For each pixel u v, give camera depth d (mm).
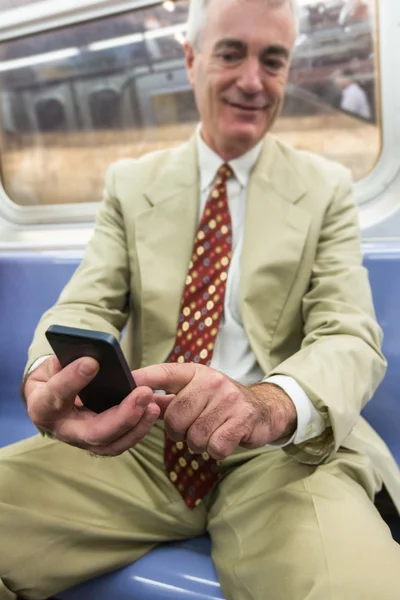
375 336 1093
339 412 916
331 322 1079
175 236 1241
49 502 1025
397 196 1750
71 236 2158
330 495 930
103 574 1020
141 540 1043
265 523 944
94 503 1060
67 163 2213
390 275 1543
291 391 916
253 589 862
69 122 2191
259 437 833
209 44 1202
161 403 868
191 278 1199
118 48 2049
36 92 2211
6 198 2299
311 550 834
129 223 1288
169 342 1179
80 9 2014
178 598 939
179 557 1032
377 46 1733
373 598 749
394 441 1494
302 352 1021
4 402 1968
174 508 1093
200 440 814
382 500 1267
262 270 1165
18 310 1936
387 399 1508
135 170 1366
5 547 969
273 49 1172
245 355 1186
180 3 1924
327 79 1824
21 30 2127
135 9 1966
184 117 2043
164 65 2014
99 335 750
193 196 1271
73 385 784
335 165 1314
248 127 1206
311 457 995
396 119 1739
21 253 1979
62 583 995
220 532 1031
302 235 1184
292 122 1892
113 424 793
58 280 1887
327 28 1790
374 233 1736
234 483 1089
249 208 1229
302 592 792
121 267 1298
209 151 1291
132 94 2088
